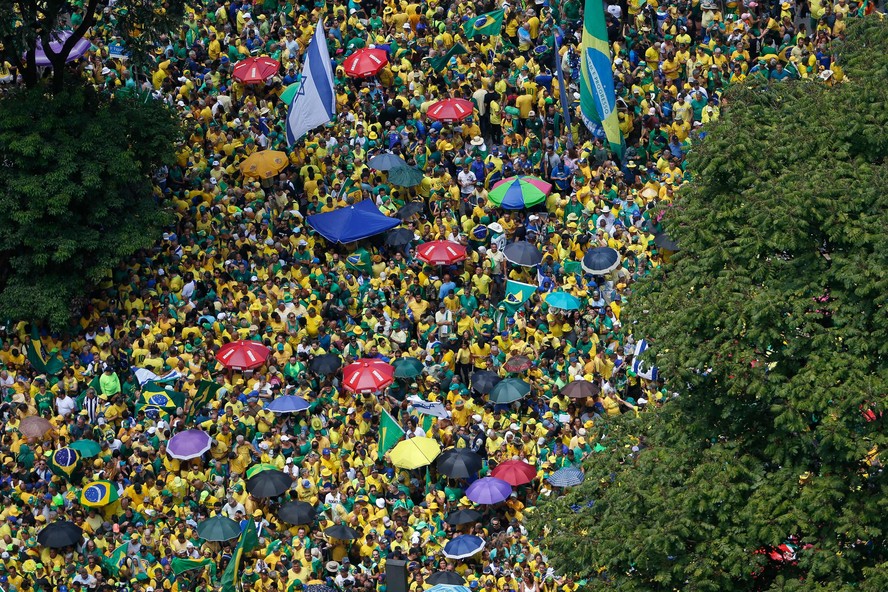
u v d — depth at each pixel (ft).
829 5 615.98
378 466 481.46
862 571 321.32
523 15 623.36
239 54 613.11
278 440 485.97
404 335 523.70
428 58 613.52
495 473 468.34
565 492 392.47
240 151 578.66
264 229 554.05
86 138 525.34
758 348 330.95
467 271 545.85
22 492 475.31
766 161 342.85
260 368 508.12
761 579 344.69
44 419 490.49
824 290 330.34
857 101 339.57
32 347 515.91
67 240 517.96
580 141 588.91
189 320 524.93
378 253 554.87
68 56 595.06
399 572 434.30
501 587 441.68
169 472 477.36
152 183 563.48
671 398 379.76
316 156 577.02
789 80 372.38
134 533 462.19
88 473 481.87
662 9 620.49
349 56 603.67
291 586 451.53
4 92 540.93
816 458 336.70
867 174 331.16
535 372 508.12
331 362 507.30
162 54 605.31
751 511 328.08
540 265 538.88
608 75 560.20
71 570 456.45
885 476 323.37
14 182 516.73
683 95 589.73
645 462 355.77
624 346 509.35
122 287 534.37
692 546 342.23
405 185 561.84
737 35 609.83
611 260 526.57
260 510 467.11
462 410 497.46
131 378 510.58
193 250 542.98
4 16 515.50
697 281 343.87
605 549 347.77
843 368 319.68
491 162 577.84
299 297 527.40
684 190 362.94
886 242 317.63
